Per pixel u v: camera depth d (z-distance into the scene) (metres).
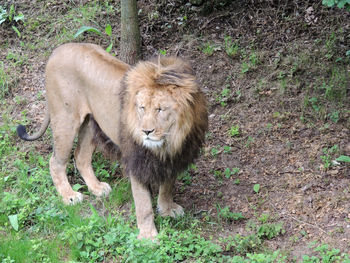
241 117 8.75
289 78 9.14
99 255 6.20
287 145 8.04
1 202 7.27
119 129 6.52
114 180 7.96
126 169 6.49
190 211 7.11
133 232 6.50
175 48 10.01
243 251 6.23
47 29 10.78
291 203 7.00
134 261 5.92
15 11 11.16
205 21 10.39
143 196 6.45
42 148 8.59
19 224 6.89
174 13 10.62
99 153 8.36
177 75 5.75
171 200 6.97
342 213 6.66
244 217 6.90
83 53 7.05
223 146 8.29
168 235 6.59
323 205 6.86
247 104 8.92
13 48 10.52
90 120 7.26
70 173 8.20
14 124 8.95
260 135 8.37
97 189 7.60
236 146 8.26
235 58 9.68
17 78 9.84
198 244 6.25
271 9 10.26
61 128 7.29
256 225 6.68
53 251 6.39
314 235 6.42
